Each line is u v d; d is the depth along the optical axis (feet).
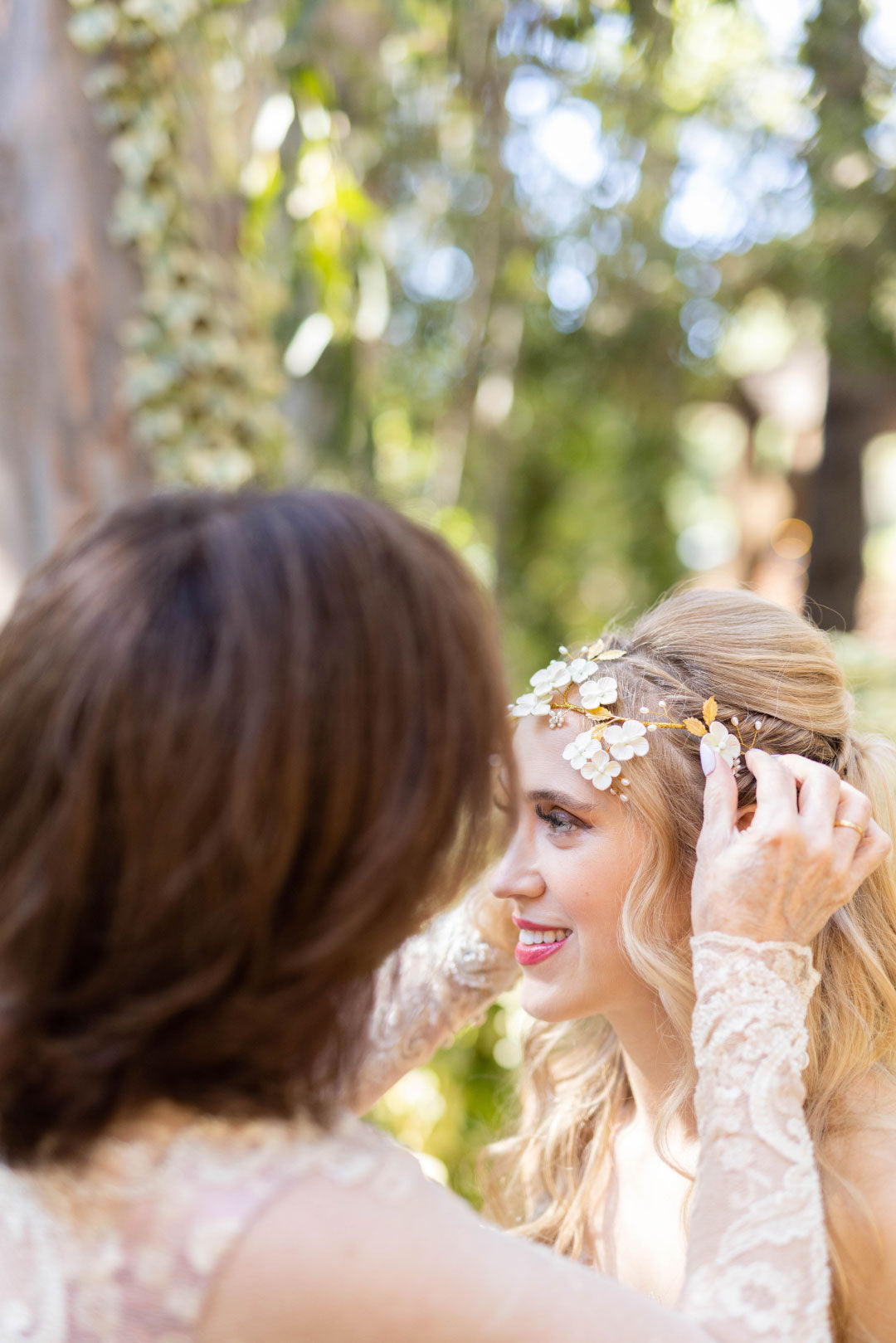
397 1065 4.33
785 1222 2.55
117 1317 2.14
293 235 9.52
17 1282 2.26
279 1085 2.24
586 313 15.28
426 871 2.35
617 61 9.61
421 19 9.36
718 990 2.91
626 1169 4.17
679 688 3.75
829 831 3.05
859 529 20.35
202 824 2.09
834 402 20.25
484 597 2.54
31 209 7.45
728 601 4.05
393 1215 2.17
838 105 11.43
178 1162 2.16
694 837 3.66
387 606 2.27
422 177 12.86
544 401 17.19
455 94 10.55
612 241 13.62
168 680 2.10
